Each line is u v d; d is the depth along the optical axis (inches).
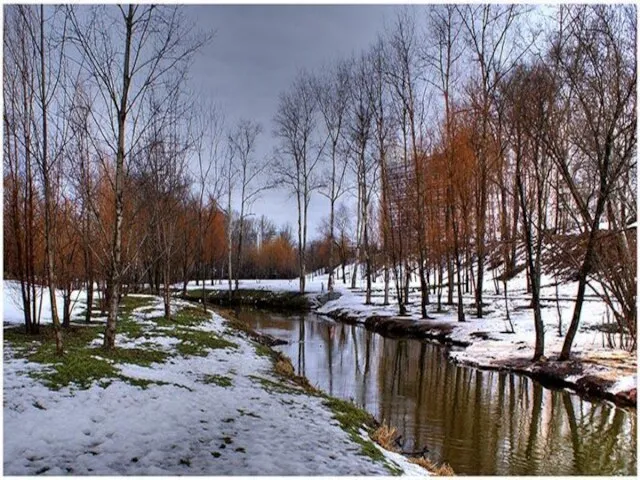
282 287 1574.8
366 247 1190.9
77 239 521.0
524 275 1186.6
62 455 190.7
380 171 1129.4
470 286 1304.1
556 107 528.1
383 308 1067.9
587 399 426.0
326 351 680.4
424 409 401.7
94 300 882.8
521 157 592.1
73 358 327.0
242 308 1336.1
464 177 829.8
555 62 523.8
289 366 516.4
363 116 1205.1
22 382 265.1
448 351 667.4
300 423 268.4
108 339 379.6
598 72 462.0
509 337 666.2
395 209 1028.5
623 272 454.6
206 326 648.4
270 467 199.3
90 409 240.1
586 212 479.5
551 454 303.9
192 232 850.8
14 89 332.8
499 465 286.0
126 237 551.8
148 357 389.4
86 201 423.8
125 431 221.0
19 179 433.4
